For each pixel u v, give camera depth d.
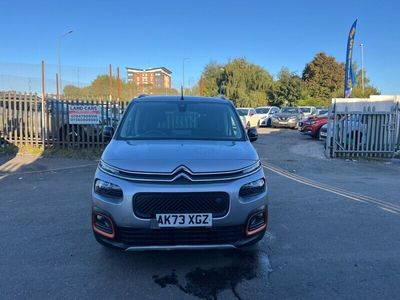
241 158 4.17
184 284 3.85
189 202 3.73
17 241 5.01
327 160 13.77
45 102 14.10
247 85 63.09
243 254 4.60
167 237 3.76
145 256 4.52
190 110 5.49
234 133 5.15
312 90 70.56
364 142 14.41
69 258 4.46
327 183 9.28
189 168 3.83
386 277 4.05
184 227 3.73
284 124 29.06
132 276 4.02
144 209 3.74
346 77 22.98
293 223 5.87
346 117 14.35
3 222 5.82
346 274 4.11
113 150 4.39
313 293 3.70
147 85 43.75
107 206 3.84
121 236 3.82
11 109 14.05
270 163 12.77
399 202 7.32
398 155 14.52
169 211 3.73
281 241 5.07
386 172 11.39
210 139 4.93
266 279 3.98
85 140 14.37
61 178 9.54
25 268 4.20
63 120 14.18
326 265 4.34
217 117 5.41
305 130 21.48
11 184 8.77
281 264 4.35
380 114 14.30
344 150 14.38
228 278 3.99
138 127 5.16
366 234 5.41
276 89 61.91
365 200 7.43
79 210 6.50
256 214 3.97
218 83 64.25
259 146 17.98
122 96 33.62
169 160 3.97
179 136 4.98
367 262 4.44
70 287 3.78
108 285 3.82
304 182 9.34
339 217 6.23
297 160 13.62
